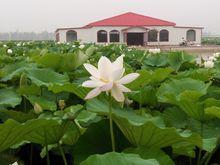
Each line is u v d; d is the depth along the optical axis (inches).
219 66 230.4
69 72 178.7
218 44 2274.9
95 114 95.2
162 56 259.1
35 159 111.3
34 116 107.2
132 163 61.7
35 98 125.6
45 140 83.1
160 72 139.9
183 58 247.4
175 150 86.3
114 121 87.0
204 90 120.3
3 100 129.0
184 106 104.5
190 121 108.3
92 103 93.1
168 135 79.0
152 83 146.0
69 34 2332.7
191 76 161.3
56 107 121.8
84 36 2324.1
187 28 2425.0
